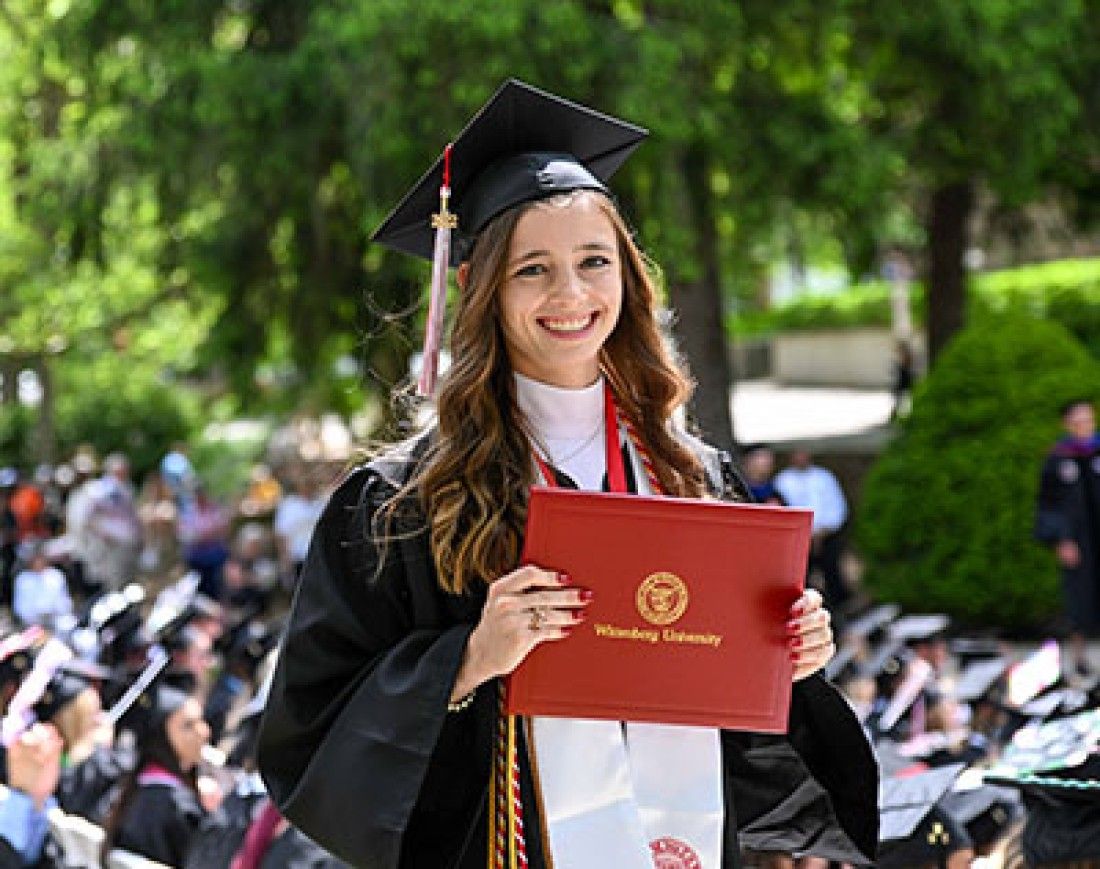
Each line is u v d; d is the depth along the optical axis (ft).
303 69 67.31
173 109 70.03
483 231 13.46
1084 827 23.02
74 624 39.32
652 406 13.84
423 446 13.44
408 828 13.24
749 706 12.62
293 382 83.41
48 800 24.73
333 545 13.19
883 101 79.66
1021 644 63.57
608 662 12.39
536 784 12.87
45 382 115.85
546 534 12.22
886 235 86.63
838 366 155.94
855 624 43.24
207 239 77.00
